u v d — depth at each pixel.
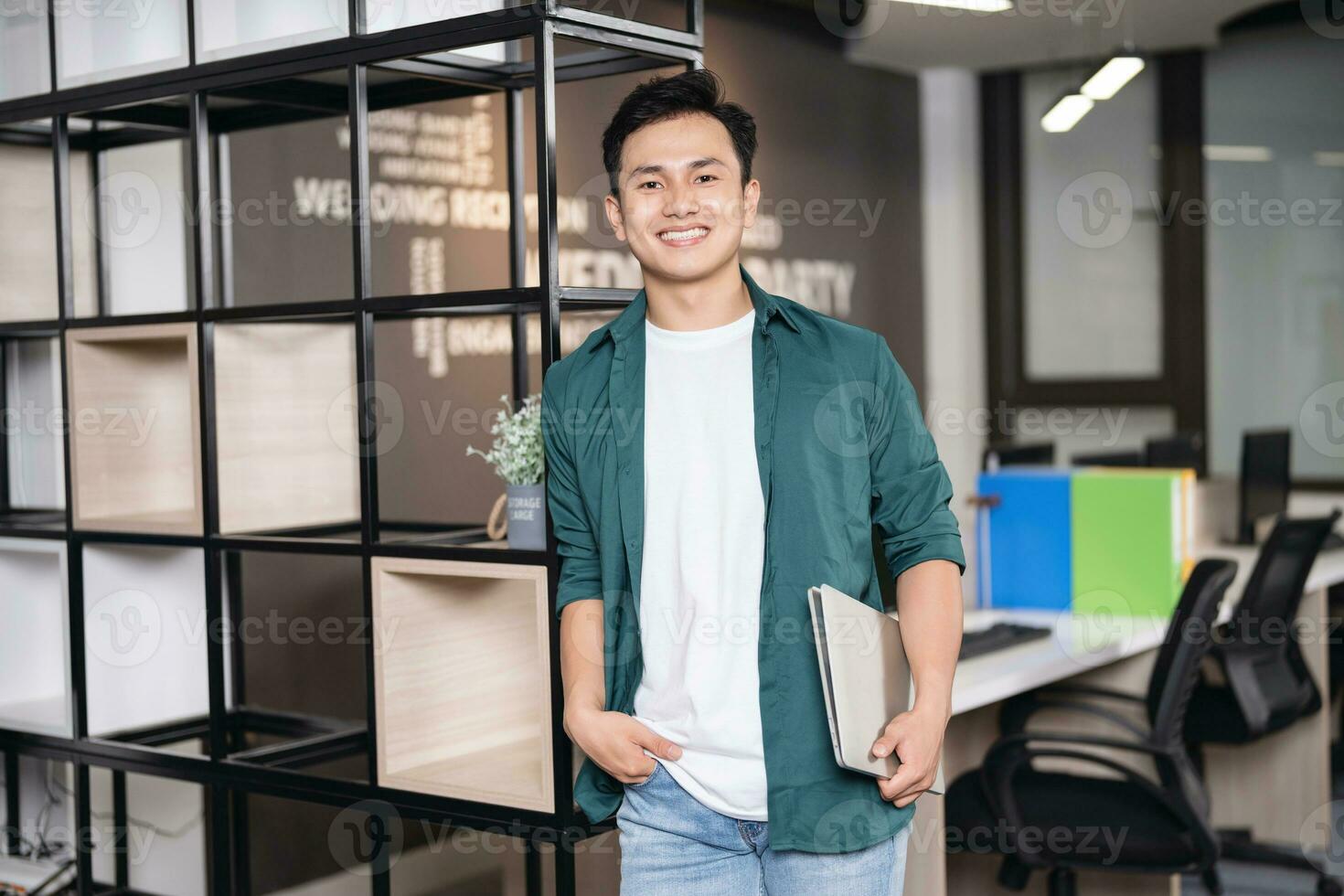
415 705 2.36
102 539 2.73
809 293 5.91
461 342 4.25
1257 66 6.27
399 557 2.28
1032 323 6.92
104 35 2.70
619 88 4.88
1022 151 6.86
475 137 4.30
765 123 5.68
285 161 3.70
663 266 1.79
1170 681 2.68
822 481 1.76
